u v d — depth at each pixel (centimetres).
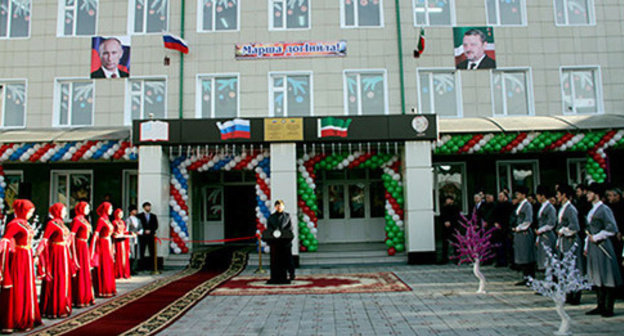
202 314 736
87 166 1564
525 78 1489
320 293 892
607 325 623
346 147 1343
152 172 1302
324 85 1459
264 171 1349
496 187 1552
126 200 1566
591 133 1281
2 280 640
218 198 1698
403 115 1290
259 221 1324
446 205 1295
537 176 1543
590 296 825
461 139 1297
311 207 1345
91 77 1482
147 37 1491
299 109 1464
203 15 1511
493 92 1481
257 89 1458
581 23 1515
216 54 1473
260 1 1488
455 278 1038
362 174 1670
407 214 1302
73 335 625
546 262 779
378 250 1392
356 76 1476
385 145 1331
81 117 1495
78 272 812
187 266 1298
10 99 1501
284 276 1007
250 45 1473
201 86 1480
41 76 1489
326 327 647
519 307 744
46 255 728
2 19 1524
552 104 1466
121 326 668
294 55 1466
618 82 1480
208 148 1333
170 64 1475
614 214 777
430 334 603
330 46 1469
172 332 634
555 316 680
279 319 698
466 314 706
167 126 1296
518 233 931
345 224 1652
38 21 1510
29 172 1550
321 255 1334
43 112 1476
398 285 959
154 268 1245
